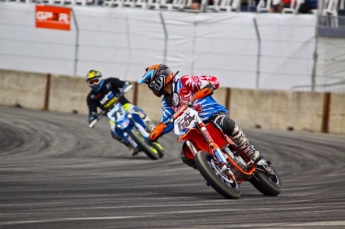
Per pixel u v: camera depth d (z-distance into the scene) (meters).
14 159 30.52
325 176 27.33
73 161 31.00
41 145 37.44
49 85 61.09
